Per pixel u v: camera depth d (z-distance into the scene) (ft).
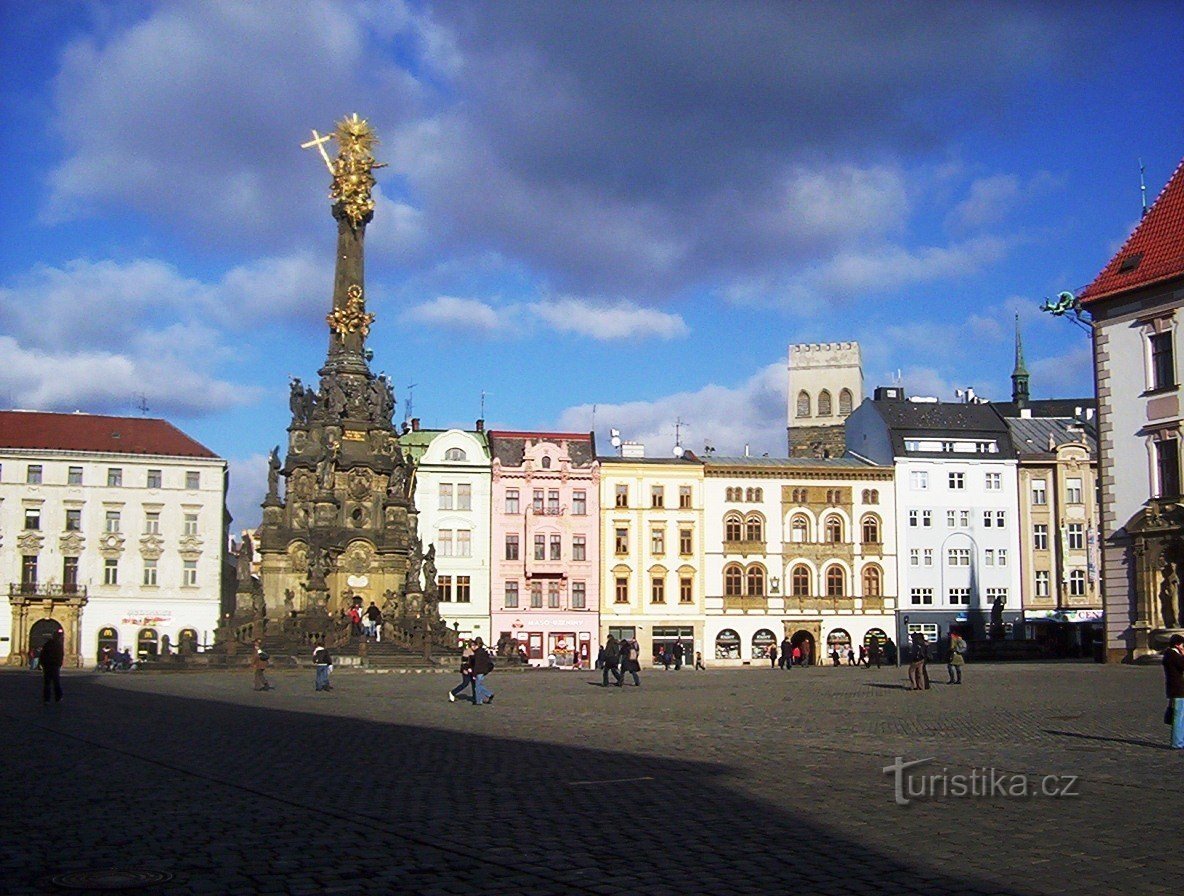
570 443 388.98
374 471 294.46
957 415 396.37
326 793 62.90
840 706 120.78
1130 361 217.56
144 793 63.00
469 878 42.91
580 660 370.94
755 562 380.78
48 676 138.31
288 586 284.41
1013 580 383.86
